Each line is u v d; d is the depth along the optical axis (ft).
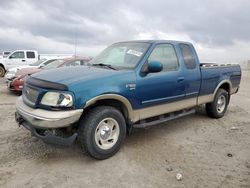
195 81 17.94
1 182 10.90
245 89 43.75
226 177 11.78
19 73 32.07
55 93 11.78
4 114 21.35
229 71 21.89
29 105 12.69
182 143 15.83
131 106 14.01
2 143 14.97
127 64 14.92
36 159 13.07
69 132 12.75
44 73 13.85
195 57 18.39
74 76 12.79
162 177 11.65
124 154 13.91
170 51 16.63
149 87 14.64
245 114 23.84
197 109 24.52
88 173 11.85
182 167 12.63
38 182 11.00
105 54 17.47
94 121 12.44
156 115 15.72
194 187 10.90
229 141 16.39
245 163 13.25
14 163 12.60
